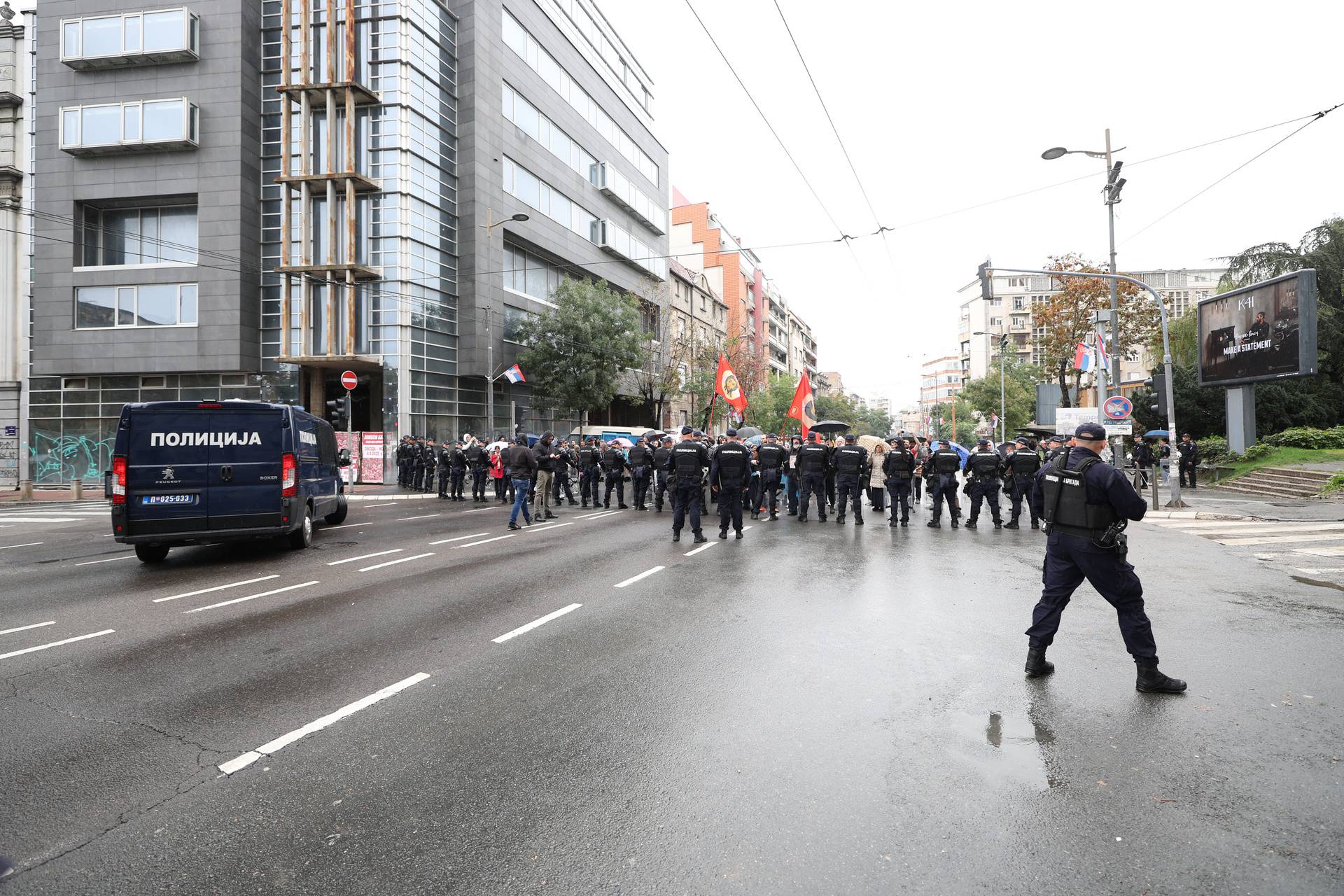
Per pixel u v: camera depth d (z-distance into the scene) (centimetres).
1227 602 714
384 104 2689
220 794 328
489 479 2822
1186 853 276
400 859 277
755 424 4834
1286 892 252
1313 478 1880
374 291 2686
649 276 4594
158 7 2719
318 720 414
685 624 621
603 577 845
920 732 391
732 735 388
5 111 2892
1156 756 360
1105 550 455
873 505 1714
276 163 2798
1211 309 2469
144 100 2694
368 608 686
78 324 2777
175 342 2712
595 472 1833
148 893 257
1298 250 3005
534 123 3412
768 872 266
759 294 7400
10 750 376
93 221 2822
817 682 471
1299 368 2044
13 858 278
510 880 263
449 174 2956
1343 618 646
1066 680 475
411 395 2711
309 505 1131
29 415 2856
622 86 4369
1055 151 1964
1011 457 1376
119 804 319
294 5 2748
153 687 470
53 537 1316
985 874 263
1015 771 344
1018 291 9262
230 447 972
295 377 2758
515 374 2705
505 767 353
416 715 420
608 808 313
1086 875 263
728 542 1155
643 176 4616
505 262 3250
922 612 668
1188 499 1977
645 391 3797
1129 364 6469
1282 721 404
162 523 934
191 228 2784
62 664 518
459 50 3003
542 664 513
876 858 274
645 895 254
